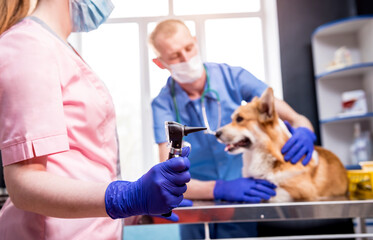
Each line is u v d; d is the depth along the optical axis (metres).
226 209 0.80
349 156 2.39
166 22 1.07
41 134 0.46
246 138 0.99
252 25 1.23
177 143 0.45
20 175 0.44
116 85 1.21
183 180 0.43
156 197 0.42
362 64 2.21
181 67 1.04
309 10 2.59
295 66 2.56
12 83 0.46
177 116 1.10
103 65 1.22
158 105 1.11
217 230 1.02
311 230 1.00
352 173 1.01
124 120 1.27
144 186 0.43
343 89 2.45
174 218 0.81
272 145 0.97
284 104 1.17
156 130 1.08
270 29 2.26
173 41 1.03
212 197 0.99
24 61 0.47
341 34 2.51
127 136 1.26
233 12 1.22
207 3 1.20
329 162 1.00
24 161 0.45
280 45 2.55
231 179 1.11
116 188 0.44
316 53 2.51
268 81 1.78
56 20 0.63
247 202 0.92
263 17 2.33
